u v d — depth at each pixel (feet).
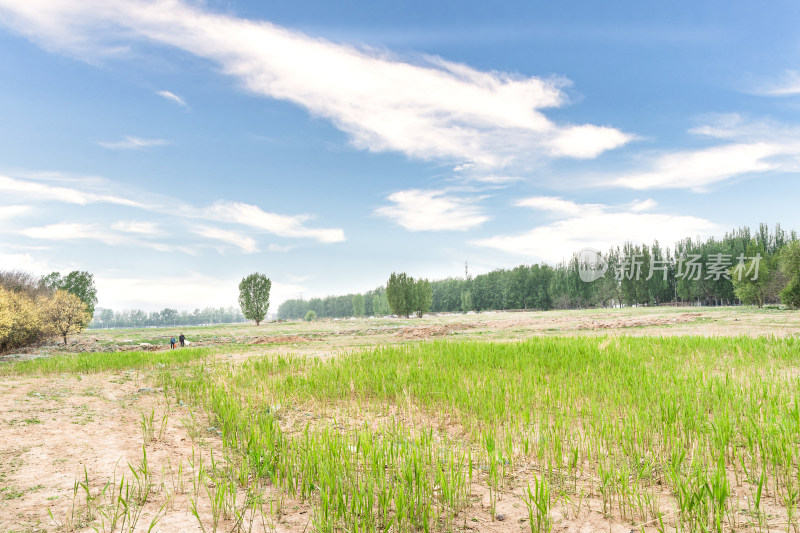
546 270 283.18
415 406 29.76
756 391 26.78
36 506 14.48
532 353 47.42
